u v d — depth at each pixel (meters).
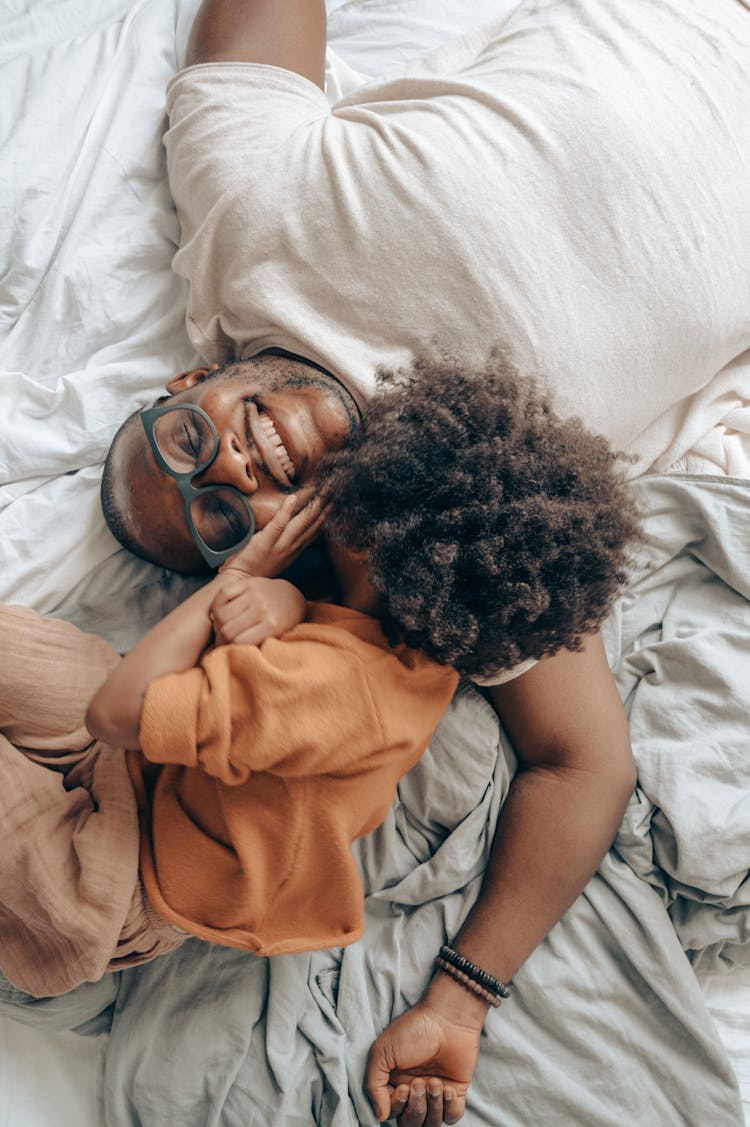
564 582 0.76
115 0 1.29
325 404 0.92
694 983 1.01
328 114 1.06
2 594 1.05
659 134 0.96
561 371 0.95
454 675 0.86
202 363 1.14
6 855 0.88
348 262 0.94
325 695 0.79
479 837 1.05
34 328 1.14
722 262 0.99
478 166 0.94
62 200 1.15
